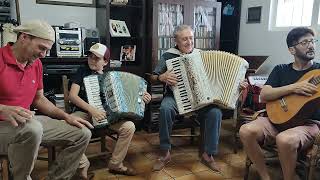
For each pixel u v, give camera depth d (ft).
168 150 7.91
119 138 7.15
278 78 7.04
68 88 7.42
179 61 7.64
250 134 6.36
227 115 12.27
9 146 5.08
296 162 6.09
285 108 6.39
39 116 6.04
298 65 6.81
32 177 7.02
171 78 7.60
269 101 6.82
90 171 7.44
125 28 10.83
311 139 6.05
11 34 8.38
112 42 10.97
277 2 11.16
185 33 8.08
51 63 9.05
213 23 11.78
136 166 7.89
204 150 7.95
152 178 7.24
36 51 5.32
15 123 4.87
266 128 6.55
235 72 7.70
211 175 7.48
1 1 9.09
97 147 8.93
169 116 7.73
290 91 6.38
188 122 9.96
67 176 5.91
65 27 9.42
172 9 10.77
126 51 11.00
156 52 10.54
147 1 10.47
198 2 11.10
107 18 9.93
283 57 10.85
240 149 9.18
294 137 5.79
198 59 7.68
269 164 7.77
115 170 7.34
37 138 5.07
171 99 8.00
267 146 6.76
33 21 5.34
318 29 9.78
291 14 10.87
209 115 7.67
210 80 7.64
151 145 9.53
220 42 12.86
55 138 5.72
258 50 11.87
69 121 5.96
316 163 5.82
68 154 5.87
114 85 6.97
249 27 12.19
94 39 9.71
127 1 10.33
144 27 10.59
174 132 10.34
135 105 7.11
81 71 7.41
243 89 7.83
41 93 6.25
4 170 5.33
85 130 5.90
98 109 6.79
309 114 6.20
